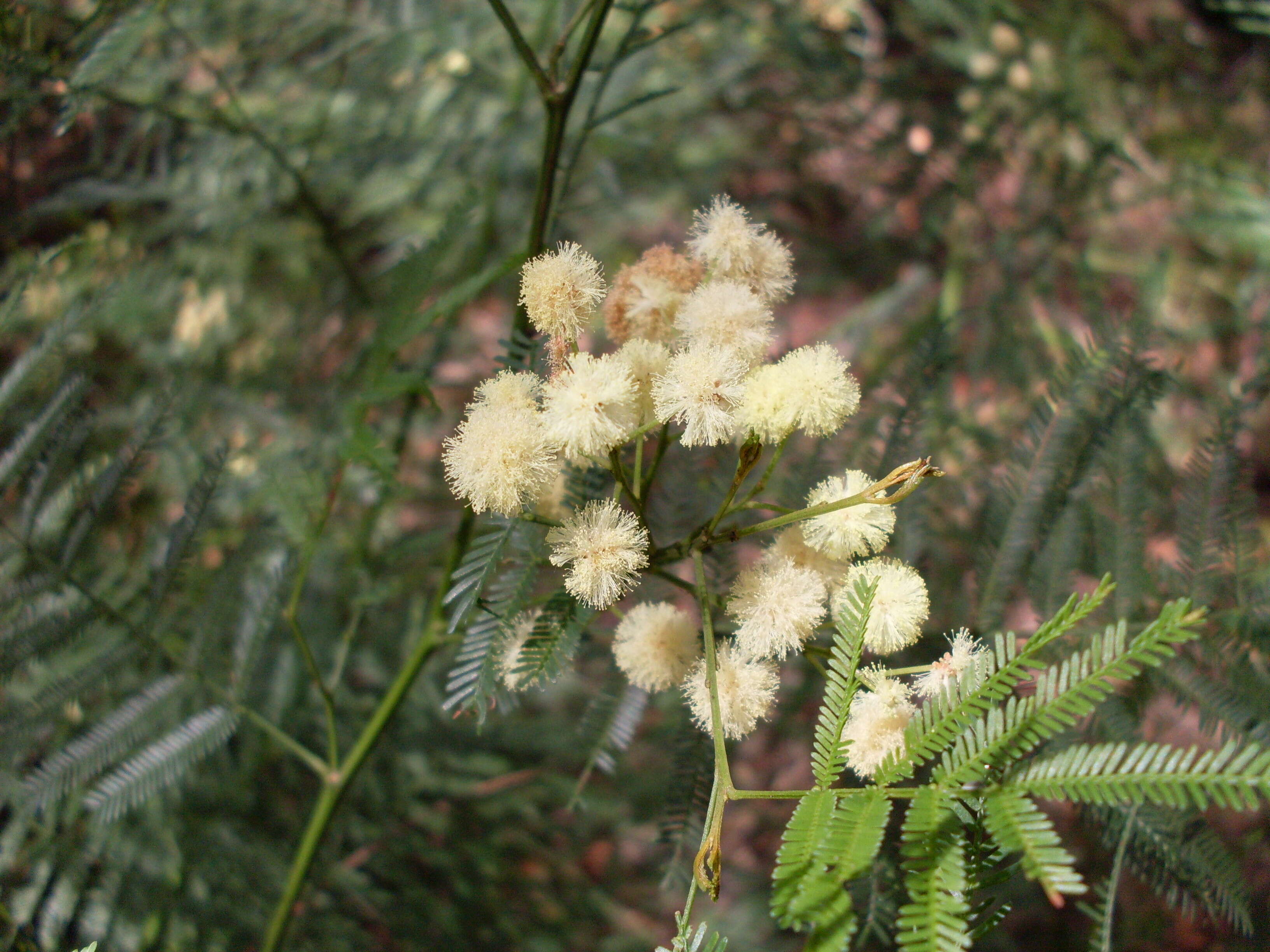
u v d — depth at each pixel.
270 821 0.25
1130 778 0.14
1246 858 0.26
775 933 0.28
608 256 0.37
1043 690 0.14
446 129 0.32
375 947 0.25
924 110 0.36
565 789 0.29
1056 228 0.35
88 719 0.23
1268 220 0.33
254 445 0.29
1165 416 0.30
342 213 0.33
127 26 0.20
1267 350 0.25
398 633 0.29
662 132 0.35
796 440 0.23
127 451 0.21
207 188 0.30
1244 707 0.20
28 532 0.21
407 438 0.29
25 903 0.22
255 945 0.24
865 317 0.32
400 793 0.27
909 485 0.16
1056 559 0.21
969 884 0.15
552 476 0.16
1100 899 0.28
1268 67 0.38
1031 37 0.35
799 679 0.25
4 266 0.28
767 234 0.18
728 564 0.21
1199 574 0.21
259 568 0.25
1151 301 0.33
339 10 0.31
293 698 0.26
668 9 0.34
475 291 0.20
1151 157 0.35
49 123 0.27
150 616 0.21
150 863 0.23
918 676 0.17
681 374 0.16
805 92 0.37
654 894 0.29
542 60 0.31
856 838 0.14
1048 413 0.22
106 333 0.28
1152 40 0.38
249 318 0.31
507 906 0.27
